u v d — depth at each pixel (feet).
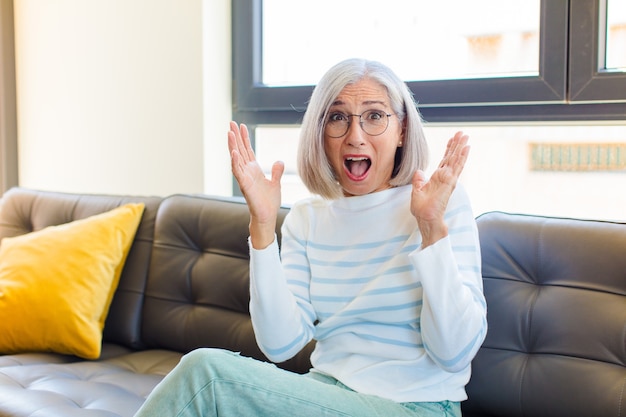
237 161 4.54
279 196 4.74
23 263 6.87
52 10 9.29
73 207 7.70
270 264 4.66
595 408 4.59
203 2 8.01
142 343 6.97
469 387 5.14
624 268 4.79
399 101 4.81
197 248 6.84
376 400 4.26
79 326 6.57
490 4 6.86
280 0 8.19
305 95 7.84
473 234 4.59
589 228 5.06
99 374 6.10
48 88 9.43
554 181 6.81
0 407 5.19
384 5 7.48
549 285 5.07
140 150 8.66
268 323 4.68
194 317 6.59
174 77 8.29
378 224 4.81
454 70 7.12
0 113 9.58
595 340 4.73
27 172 9.77
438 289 4.16
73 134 9.26
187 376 3.93
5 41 9.57
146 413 3.93
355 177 4.85
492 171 7.10
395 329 4.62
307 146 4.95
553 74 6.44
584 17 6.25
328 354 4.87
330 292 4.85
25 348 6.66
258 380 3.97
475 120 6.97
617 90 6.17
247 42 8.24
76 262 6.81
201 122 8.14
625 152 6.45
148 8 8.42
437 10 7.15
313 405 4.00
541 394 4.83
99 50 8.90
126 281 7.09
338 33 7.84
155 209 7.27
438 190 4.21
